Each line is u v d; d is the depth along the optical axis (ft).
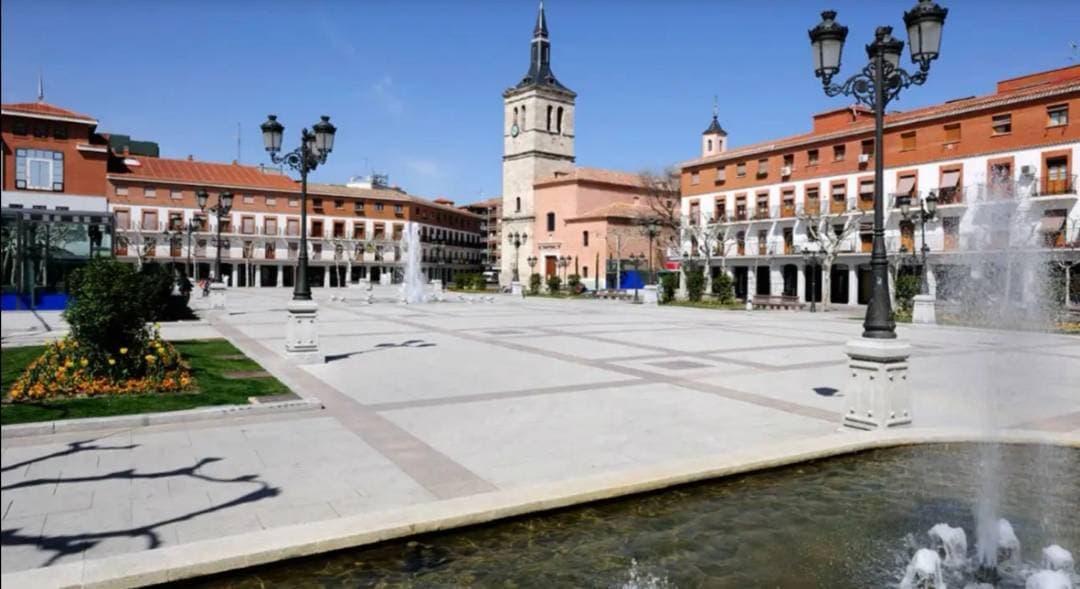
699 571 14.62
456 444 23.44
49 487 18.66
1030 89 117.29
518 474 20.13
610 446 23.26
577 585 13.97
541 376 38.22
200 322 72.18
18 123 162.50
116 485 18.88
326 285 259.19
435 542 15.76
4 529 15.74
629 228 209.46
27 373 31.35
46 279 90.63
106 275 32.19
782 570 14.70
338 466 20.79
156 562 13.50
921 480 20.26
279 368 40.14
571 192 219.61
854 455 22.48
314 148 44.37
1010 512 17.94
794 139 161.07
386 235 273.33
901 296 102.01
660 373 39.63
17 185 162.40
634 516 17.42
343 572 14.39
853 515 17.67
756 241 166.50
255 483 19.16
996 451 23.29
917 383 37.47
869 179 141.18
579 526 16.79
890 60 28.02
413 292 136.77
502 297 162.71
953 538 15.87
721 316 97.04
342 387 34.24
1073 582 14.48
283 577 14.12
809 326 78.48
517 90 238.68
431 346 53.11
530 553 15.35
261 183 245.45
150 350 34.01
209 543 14.39
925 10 26.58
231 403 28.76
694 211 185.26
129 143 251.80
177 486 18.85
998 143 119.75
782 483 19.92
